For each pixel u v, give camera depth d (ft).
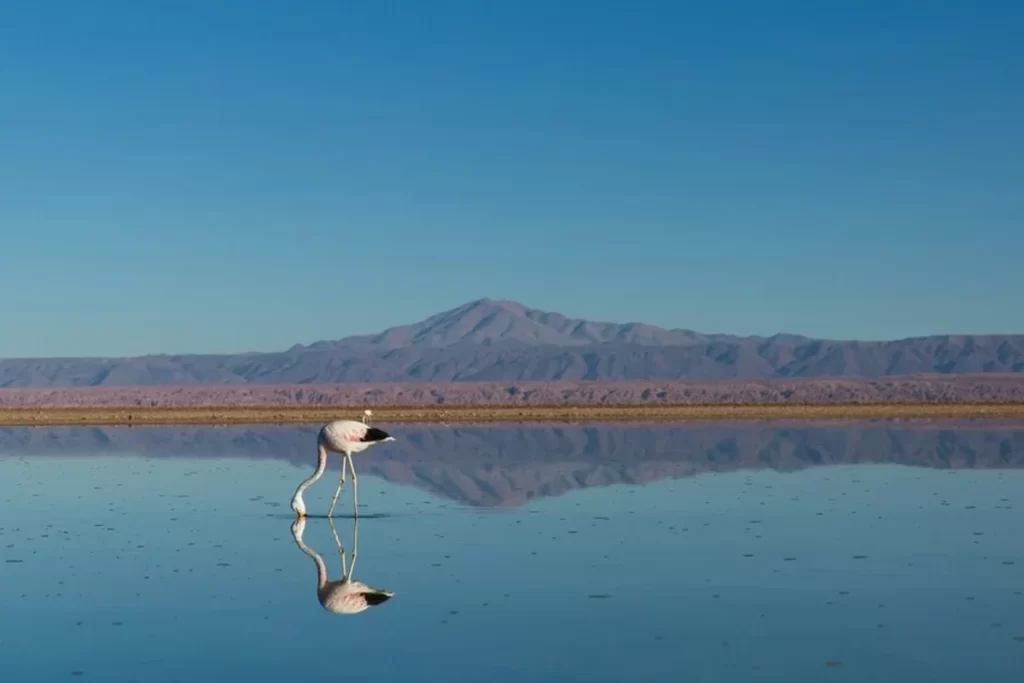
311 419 252.01
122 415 284.00
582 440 171.12
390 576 61.82
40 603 56.03
